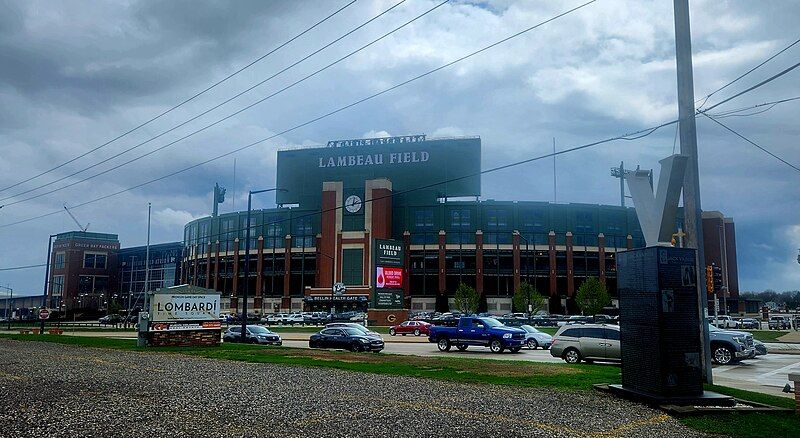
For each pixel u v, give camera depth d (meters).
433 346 40.06
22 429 10.78
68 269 156.25
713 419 12.00
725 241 119.19
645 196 15.33
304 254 112.00
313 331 62.81
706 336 16.39
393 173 112.56
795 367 26.11
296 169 117.94
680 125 16.94
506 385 16.94
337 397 14.63
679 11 17.23
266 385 16.91
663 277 13.77
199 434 10.46
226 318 80.81
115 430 10.75
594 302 91.12
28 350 30.98
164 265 155.00
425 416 12.19
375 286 71.06
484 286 105.38
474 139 110.50
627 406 13.46
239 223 120.31
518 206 107.81
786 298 164.62
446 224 108.00
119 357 26.69
